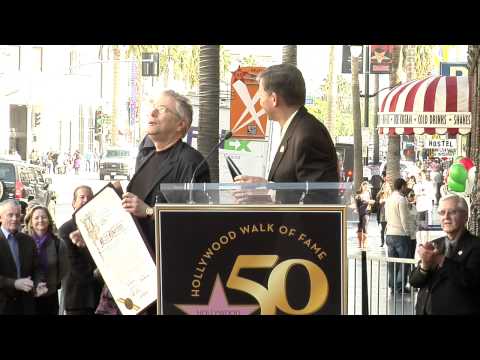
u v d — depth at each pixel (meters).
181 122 5.01
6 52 55.97
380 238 28.00
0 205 8.52
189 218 3.81
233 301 3.80
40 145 65.00
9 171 24.34
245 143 13.31
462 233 6.21
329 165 4.84
